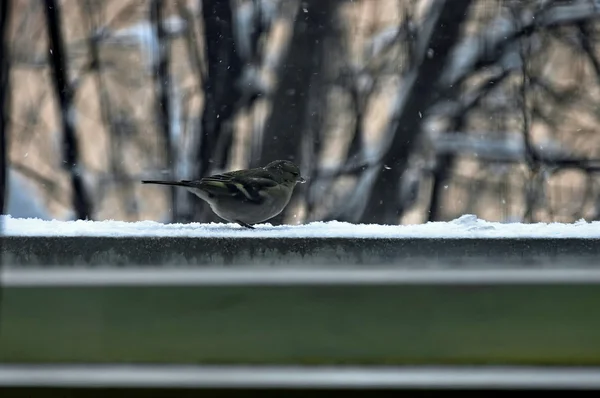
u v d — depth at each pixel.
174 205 14.40
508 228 5.50
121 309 3.99
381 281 3.95
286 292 3.96
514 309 3.93
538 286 3.91
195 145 14.57
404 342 3.94
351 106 14.96
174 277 4.00
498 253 4.78
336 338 3.94
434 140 14.65
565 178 15.42
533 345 3.89
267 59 14.83
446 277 3.95
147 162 15.47
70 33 15.98
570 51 15.27
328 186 14.29
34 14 15.87
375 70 14.95
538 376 3.73
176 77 15.55
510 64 14.62
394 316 3.95
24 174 15.28
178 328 3.99
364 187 14.23
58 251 4.75
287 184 7.04
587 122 15.30
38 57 15.95
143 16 15.30
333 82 14.36
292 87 14.00
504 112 14.86
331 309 3.95
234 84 14.10
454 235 4.90
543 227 5.62
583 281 3.93
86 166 15.49
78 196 14.48
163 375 3.87
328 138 15.06
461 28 14.36
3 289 4.02
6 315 4.01
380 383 3.67
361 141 14.52
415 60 14.22
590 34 14.71
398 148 14.11
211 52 14.13
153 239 4.78
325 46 14.11
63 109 14.31
